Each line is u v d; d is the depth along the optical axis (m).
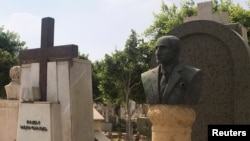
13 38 28.75
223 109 6.76
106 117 29.22
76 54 6.61
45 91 6.80
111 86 19.44
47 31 6.93
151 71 5.18
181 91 4.75
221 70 6.84
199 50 7.11
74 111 6.55
